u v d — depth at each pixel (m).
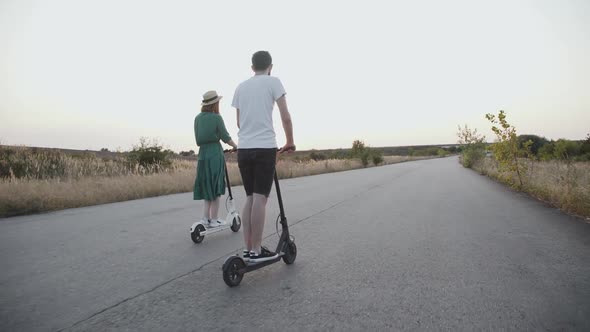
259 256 3.55
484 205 8.25
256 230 3.51
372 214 7.15
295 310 2.77
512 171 12.25
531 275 3.46
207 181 5.25
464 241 4.87
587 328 2.40
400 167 31.84
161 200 9.79
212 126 5.27
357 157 37.94
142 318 2.67
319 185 14.08
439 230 5.59
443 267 3.75
